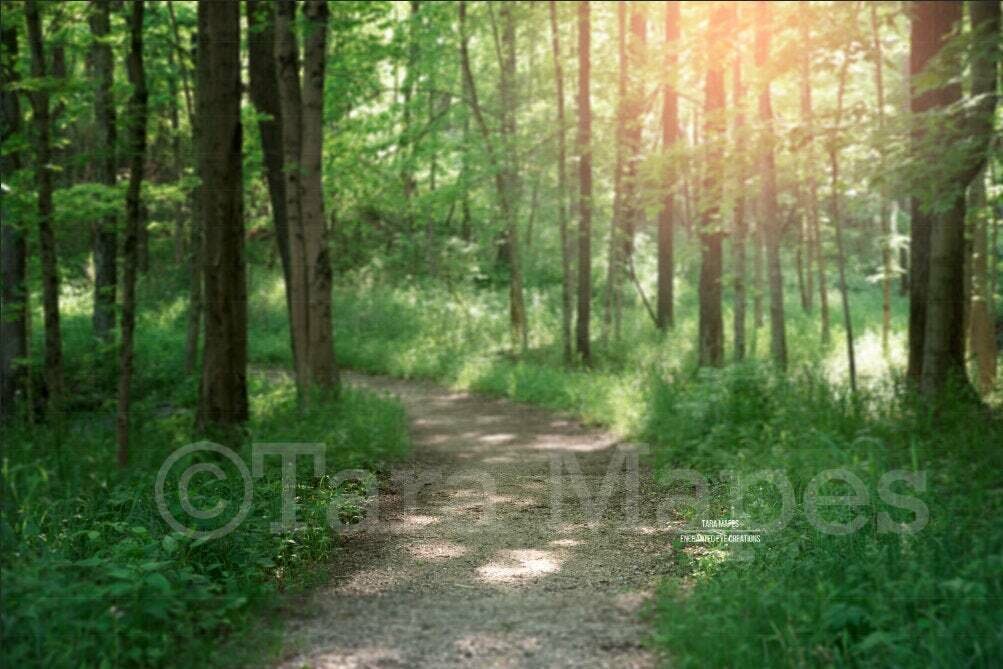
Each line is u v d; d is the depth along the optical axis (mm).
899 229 31016
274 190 13734
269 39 13477
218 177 9875
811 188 19719
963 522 5469
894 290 33031
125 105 10391
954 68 9094
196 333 17922
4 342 13266
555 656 4609
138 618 4488
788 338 21281
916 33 10797
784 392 10633
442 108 25109
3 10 10438
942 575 4789
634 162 19500
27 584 4340
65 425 10977
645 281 29875
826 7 10984
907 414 9367
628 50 19484
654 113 27266
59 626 4176
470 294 27406
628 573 6168
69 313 23891
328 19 12555
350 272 29250
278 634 4863
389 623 5188
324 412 11062
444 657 4613
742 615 4648
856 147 9961
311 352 12953
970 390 10039
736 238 15359
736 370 11141
